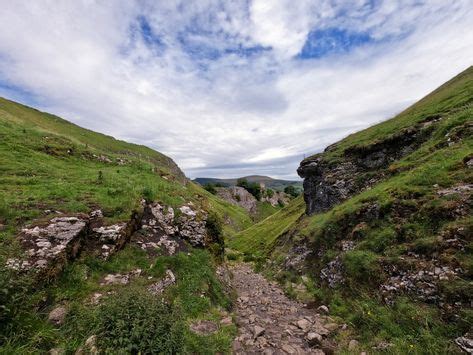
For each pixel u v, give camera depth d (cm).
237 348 1018
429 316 1000
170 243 1716
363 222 1905
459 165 1652
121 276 1238
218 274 1900
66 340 763
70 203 1469
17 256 970
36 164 2242
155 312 835
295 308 1585
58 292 975
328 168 3553
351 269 1555
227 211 10912
